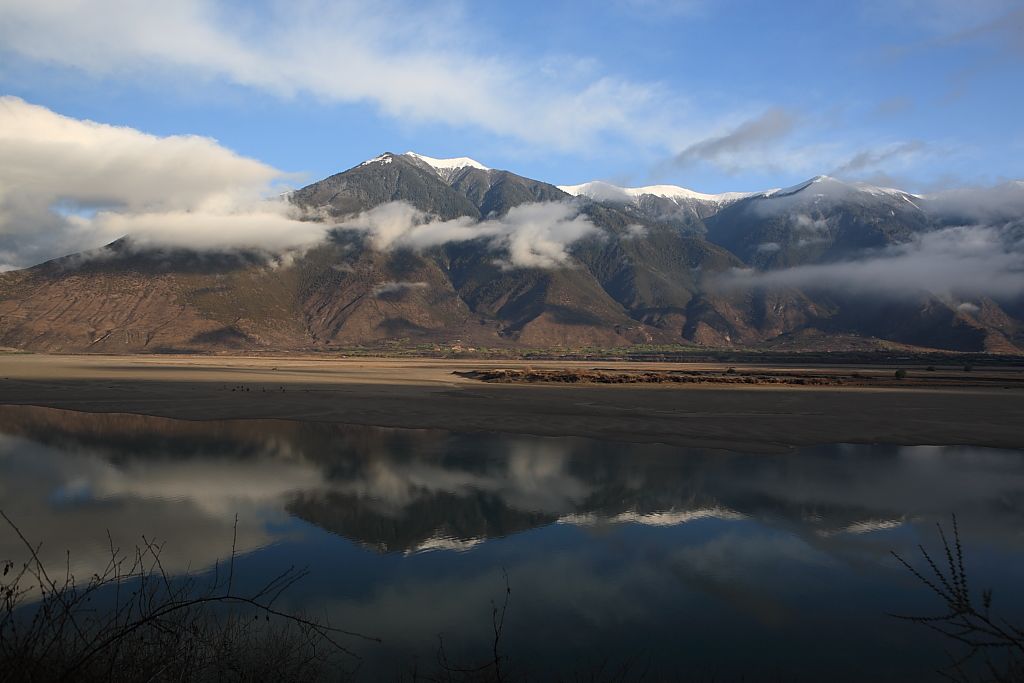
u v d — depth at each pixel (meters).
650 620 10.62
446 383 66.19
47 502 17.34
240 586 11.62
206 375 75.44
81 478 20.36
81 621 8.88
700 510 17.44
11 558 12.75
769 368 112.94
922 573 12.87
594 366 122.19
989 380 74.62
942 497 18.98
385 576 12.41
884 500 18.59
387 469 22.34
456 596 11.48
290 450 25.88
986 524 16.23
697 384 64.62
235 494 18.55
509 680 8.33
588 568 12.99
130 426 32.19
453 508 17.39
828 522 16.36
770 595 11.70
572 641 9.77
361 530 15.38
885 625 10.53
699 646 9.69
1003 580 12.57
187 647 6.43
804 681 8.72
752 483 20.64
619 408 41.81
